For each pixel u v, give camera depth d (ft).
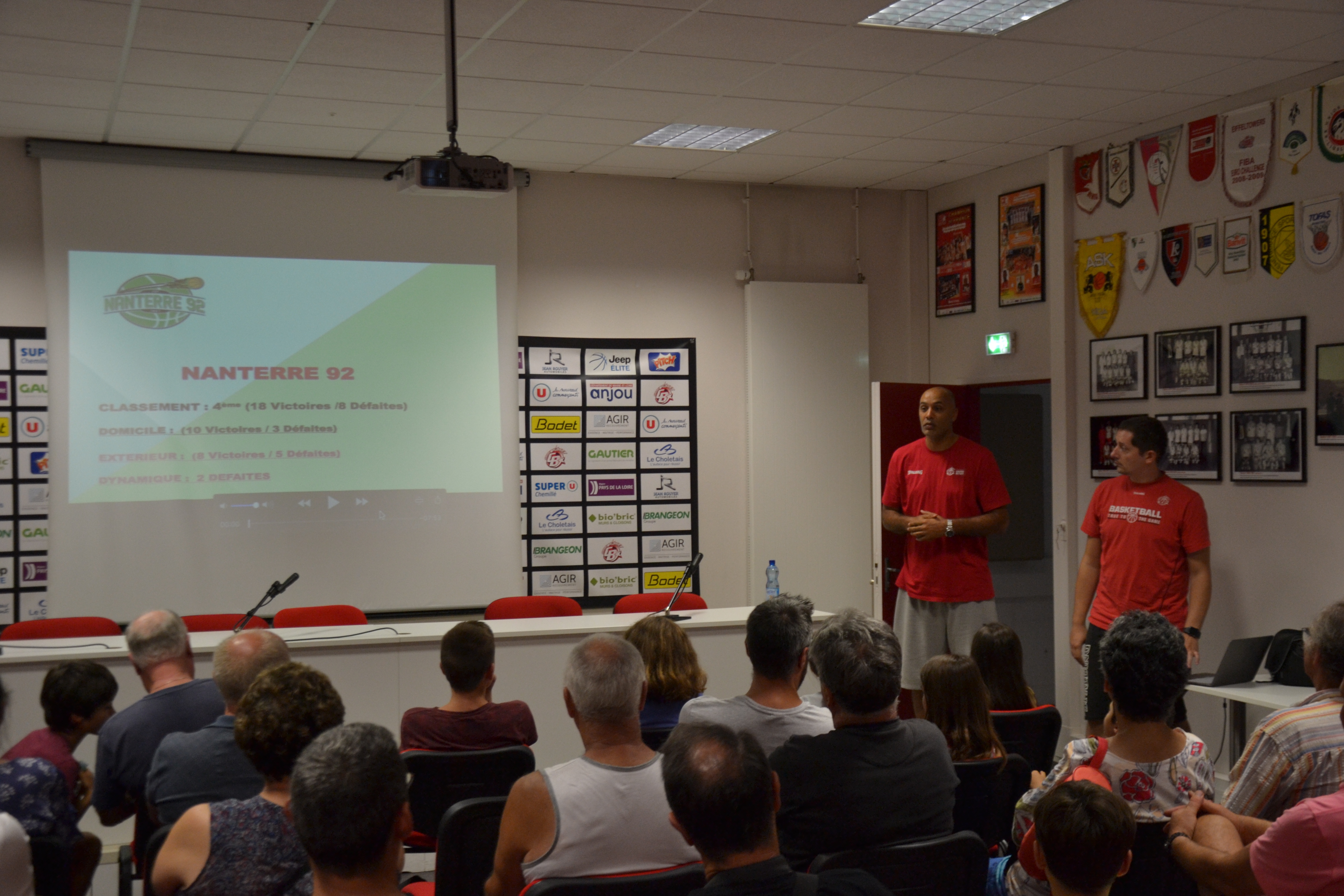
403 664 15.52
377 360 21.01
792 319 23.79
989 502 17.62
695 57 15.33
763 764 5.25
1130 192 19.35
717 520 23.57
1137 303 19.27
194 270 19.95
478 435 21.59
